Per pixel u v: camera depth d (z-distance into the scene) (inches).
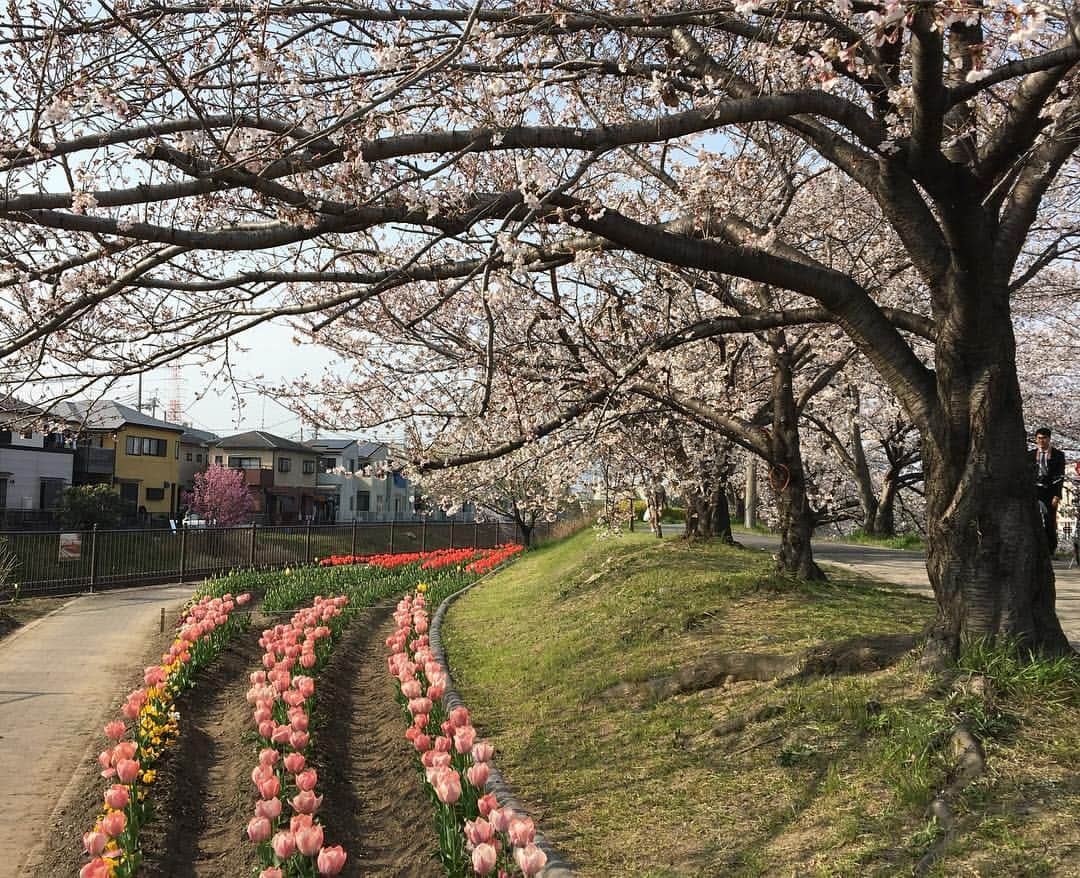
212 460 2187.5
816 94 216.4
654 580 469.4
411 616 480.4
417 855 220.2
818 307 270.2
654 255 234.8
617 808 214.2
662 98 234.7
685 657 316.8
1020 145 209.8
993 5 172.9
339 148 197.8
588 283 350.0
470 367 445.7
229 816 261.9
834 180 443.5
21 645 524.4
